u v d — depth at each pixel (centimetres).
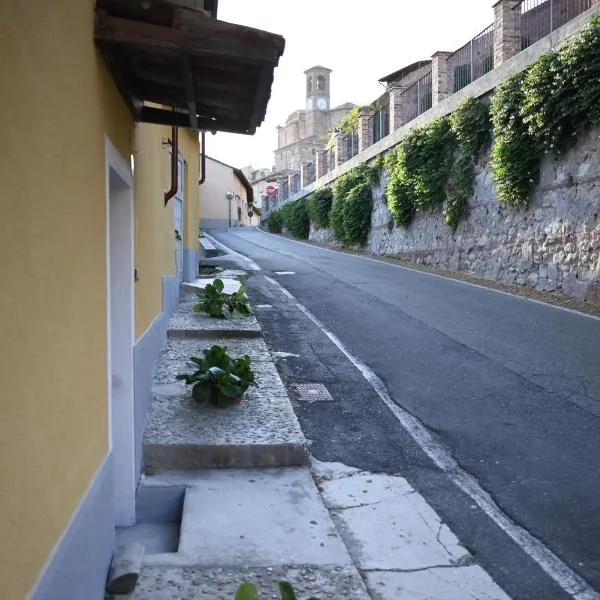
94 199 297
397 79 3003
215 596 297
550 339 874
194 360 563
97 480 286
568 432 543
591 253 1160
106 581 301
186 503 400
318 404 630
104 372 312
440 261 1797
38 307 200
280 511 393
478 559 356
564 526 392
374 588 324
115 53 329
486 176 1540
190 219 1318
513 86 1334
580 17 1187
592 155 1147
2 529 164
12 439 173
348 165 2733
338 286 1438
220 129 488
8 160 174
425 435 548
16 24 183
